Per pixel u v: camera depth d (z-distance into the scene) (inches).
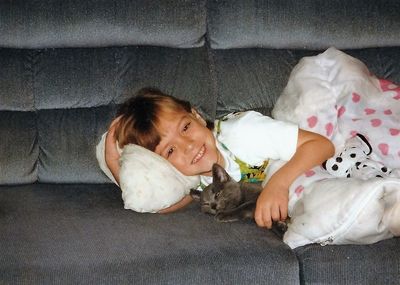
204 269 53.8
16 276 52.4
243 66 79.5
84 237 57.9
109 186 76.4
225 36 78.7
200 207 67.8
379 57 81.7
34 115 77.7
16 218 63.4
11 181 76.1
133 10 76.2
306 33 79.0
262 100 78.8
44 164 76.7
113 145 70.9
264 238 58.4
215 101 78.4
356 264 54.9
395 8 81.0
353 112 69.9
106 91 77.7
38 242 57.0
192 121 66.8
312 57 75.2
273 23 78.1
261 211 60.3
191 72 78.2
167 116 65.8
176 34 77.6
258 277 54.4
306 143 64.0
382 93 70.9
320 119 69.7
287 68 80.0
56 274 52.6
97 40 76.9
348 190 57.4
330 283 55.0
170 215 65.1
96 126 77.4
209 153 66.6
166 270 53.3
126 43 78.0
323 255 55.9
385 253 55.6
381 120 67.5
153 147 66.4
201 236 58.2
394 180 56.3
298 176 63.2
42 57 77.8
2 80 76.3
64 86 77.1
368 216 56.0
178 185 66.0
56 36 76.0
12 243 56.9
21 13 75.1
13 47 77.3
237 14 78.0
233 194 64.9
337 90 71.6
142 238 57.6
